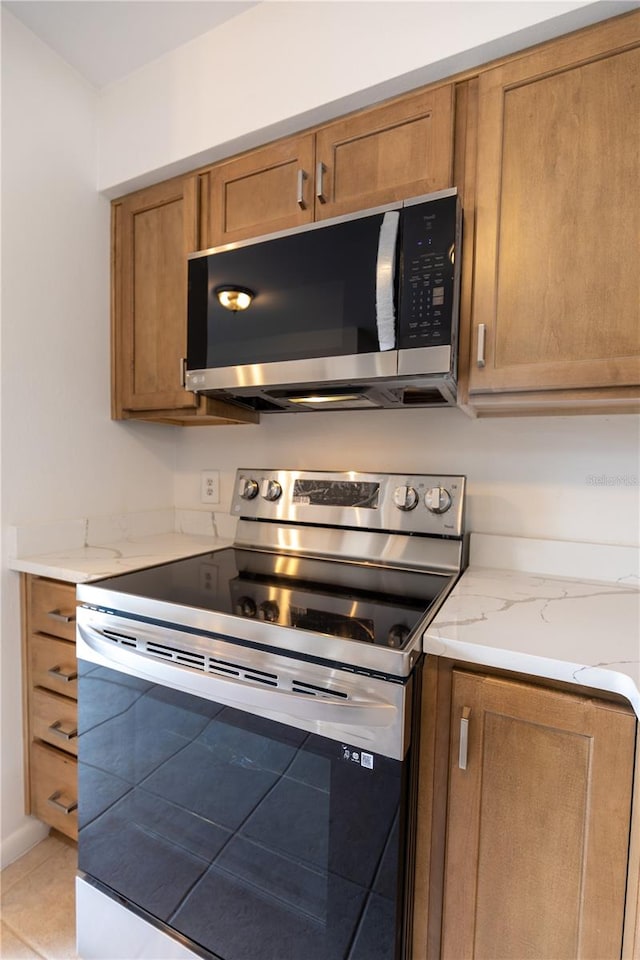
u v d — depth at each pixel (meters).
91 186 1.59
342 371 1.13
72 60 1.47
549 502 1.30
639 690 0.65
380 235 1.08
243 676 0.91
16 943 1.16
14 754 1.39
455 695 0.82
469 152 1.08
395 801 0.78
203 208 1.44
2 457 1.37
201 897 0.99
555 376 1.00
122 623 1.08
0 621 1.36
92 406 1.62
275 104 1.26
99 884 1.13
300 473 1.53
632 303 0.94
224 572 1.29
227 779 0.94
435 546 1.32
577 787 0.74
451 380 1.08
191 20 1.33
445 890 0.85
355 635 0.83
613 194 0.95
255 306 1.25
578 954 0.75
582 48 0.96
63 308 1.52
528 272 1.02
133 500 1.78
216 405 1.52
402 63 1.10
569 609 0.98
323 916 0.86
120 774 1.08
